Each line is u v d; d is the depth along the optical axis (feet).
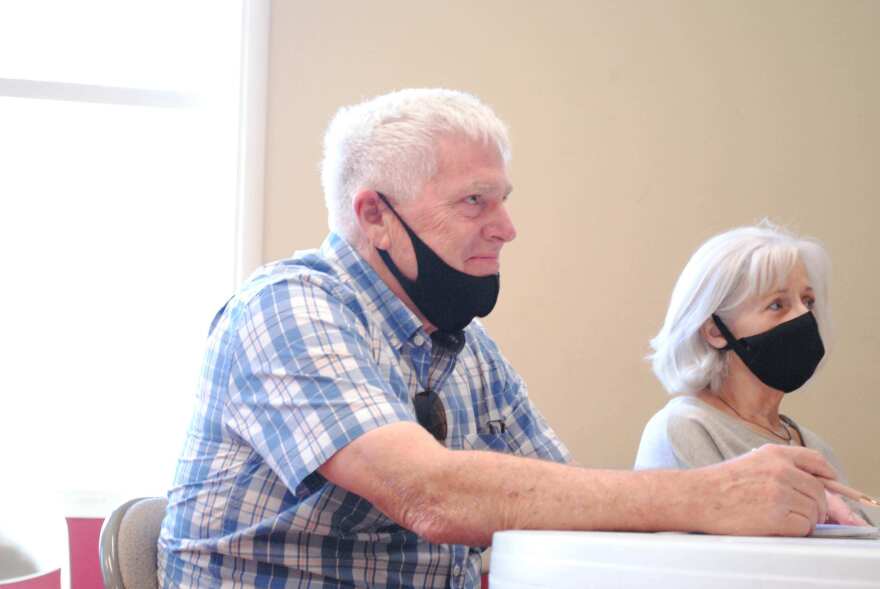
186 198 13.97
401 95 6.66
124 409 13.84
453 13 13.46
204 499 6.18
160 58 13.96
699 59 13.79
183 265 13.97
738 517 4.62
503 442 7.52
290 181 13.10
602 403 13.35
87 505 13.08
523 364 13.32
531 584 4.13
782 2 13.93
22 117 13.91
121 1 13.94
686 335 9.55
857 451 13.64
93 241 13.96
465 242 6.37
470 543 4.96
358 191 6.49
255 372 5.81
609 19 13.69
